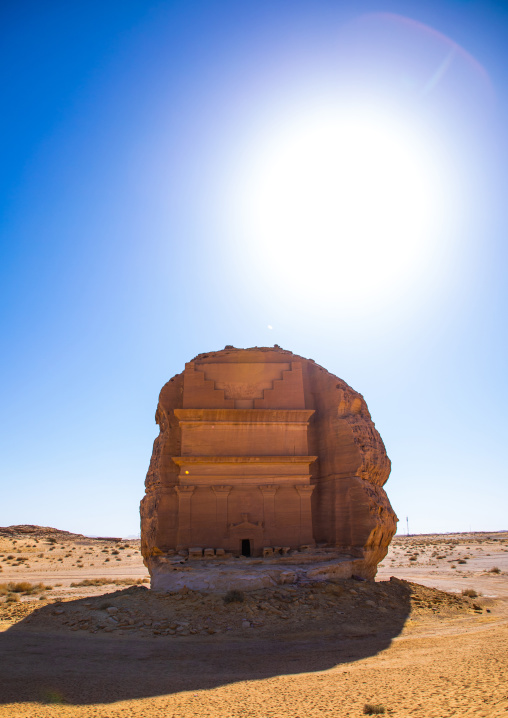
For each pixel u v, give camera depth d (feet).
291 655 57.11
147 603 76.59
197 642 62.69
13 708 36.94
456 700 34.37
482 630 68.64
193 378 103.71
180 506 95.50
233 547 94.68
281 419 101.81
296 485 99.09
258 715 34.50
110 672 49.01
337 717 33.04
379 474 101.76
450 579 139.95
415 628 70.95
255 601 75.56
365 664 52.16
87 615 73.20
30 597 107.14
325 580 85.56
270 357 108.88
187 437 99.19
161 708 37.09
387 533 96.78
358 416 105.40
